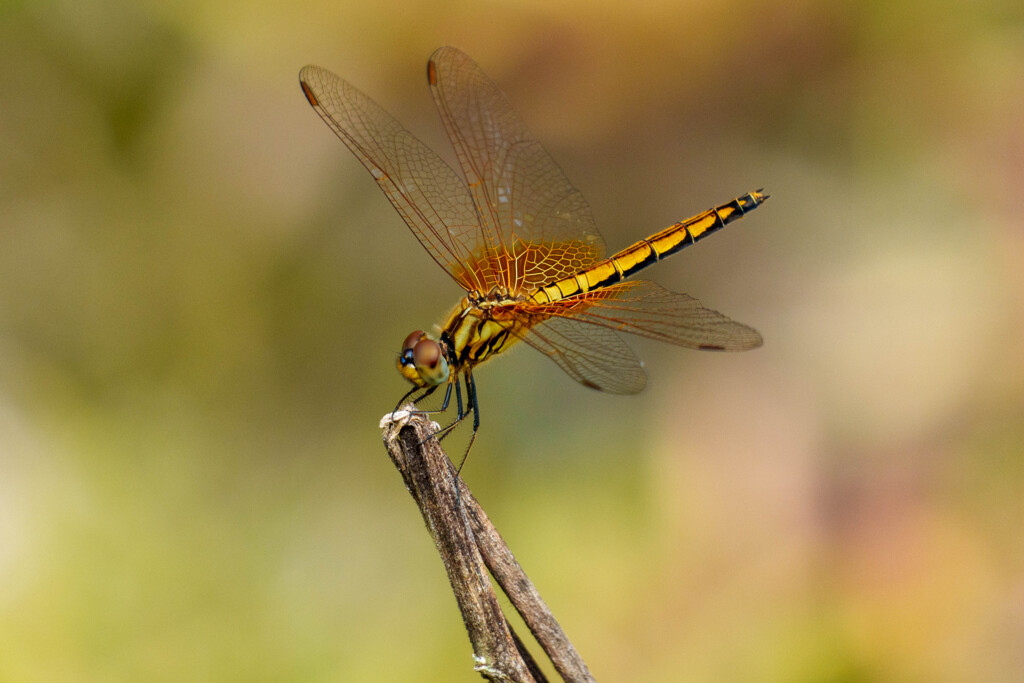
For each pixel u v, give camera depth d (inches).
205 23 29.8
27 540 29.2
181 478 29.7
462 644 29.4
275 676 29.3
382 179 28.8
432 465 27.6
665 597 29.5
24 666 29.0
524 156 29.0
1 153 29.8
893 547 29.6
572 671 27.6
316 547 29.7
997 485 29.6
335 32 29.9
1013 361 29.8
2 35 29.7
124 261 29.9
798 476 29.8
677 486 29.8
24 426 29.5
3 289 29.8
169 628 29.2
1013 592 29.4
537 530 29.7
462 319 28.6
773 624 29.5
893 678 29.4
